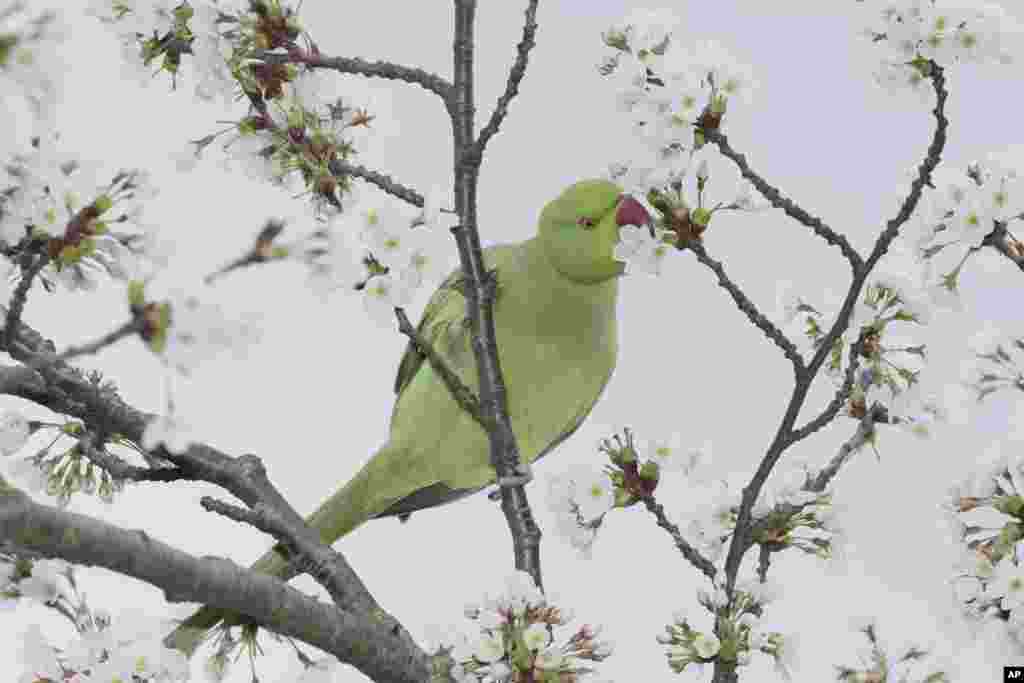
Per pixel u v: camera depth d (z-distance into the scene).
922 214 6.88
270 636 6.95
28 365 5.39
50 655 6.32
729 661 6.68
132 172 5.36
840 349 7.17
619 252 7.05
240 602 6.02
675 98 6.75
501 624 6.62
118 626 6.40
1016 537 6.54
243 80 7.28
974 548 6.57
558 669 6.58
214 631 6.99
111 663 6.27
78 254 5.28
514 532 7.93
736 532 6.97
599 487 7.38
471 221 7.68
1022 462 6.60
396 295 6.85
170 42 7.32
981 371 6.88
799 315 7.27
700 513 7.39
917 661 6.62
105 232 5.30
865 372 7.08
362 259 6.77
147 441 4.09
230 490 7.89
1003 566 6.39
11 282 5.75
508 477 8.00
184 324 4.14
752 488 6.97
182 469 7.66
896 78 6.49
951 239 6.85
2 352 5.32
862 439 7.11
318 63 7.32
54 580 6.55
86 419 7.23
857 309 6.86
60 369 7.08
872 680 6.60
